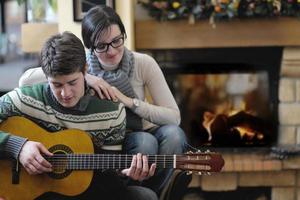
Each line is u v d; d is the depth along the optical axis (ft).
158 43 10.93
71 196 6.81
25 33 10.98
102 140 6.97
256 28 10.86
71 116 6.89
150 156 6.55
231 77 11.53
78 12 10.34
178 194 7.52
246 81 11.52
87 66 7.54
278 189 11.18
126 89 7.58
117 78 7.48
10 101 6.97
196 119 11.60
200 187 11.18
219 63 11.49
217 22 10.80
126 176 6.88
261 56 11.41
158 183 7.54
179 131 7.60
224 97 11.59
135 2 10.99
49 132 6.86
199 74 11.53
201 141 11.58
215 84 11.56
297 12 10.67
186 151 7.30
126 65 7.61
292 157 10.90
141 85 7.80
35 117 6.94
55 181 6.78
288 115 11.32
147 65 7.77
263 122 11.54
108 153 6.88
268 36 10.88
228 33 10.87
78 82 6.58
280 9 10.61
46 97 6.96
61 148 6.79
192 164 6.49
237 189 11.31
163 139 7.54
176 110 7.77
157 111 7.55
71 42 6.52
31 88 7.08
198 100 11.59
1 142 6.75
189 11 10.62
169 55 11.46
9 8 12.12
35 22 11.24
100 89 7.21
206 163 6.46
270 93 11.50
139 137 7.39
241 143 11.50
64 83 6.49
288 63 11.16
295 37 10.87
